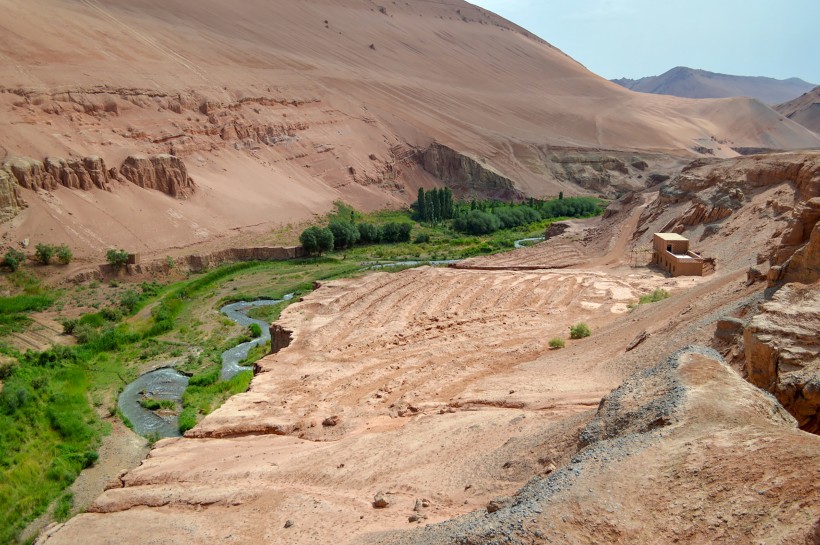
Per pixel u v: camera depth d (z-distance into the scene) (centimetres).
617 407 1777
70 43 10100
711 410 1541
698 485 1285
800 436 1336
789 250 2984
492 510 1516
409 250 9338
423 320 5197
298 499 2239
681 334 2931
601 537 1223
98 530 2292
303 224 9850
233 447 3088
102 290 6531
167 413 4216
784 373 1884
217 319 6128
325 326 4997
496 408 2897
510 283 6412
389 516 1930
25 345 4947
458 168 14825
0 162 7081
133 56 11044
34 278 6359
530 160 16075
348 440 2877
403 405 3284
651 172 16688
